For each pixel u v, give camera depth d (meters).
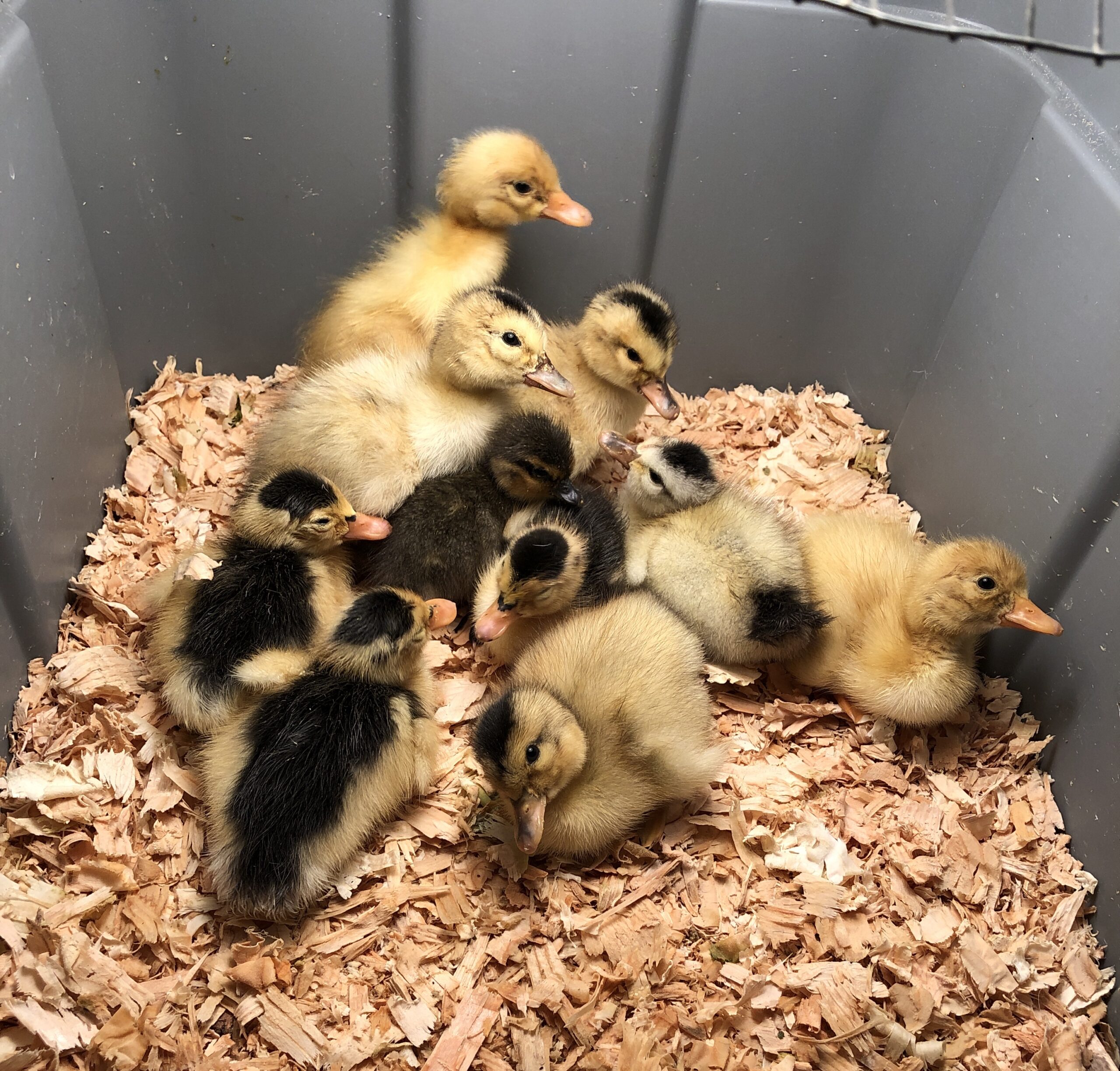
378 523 0.44
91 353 0.48
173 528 0.50
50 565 0.45
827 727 0.47
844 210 0.53
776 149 0.51
